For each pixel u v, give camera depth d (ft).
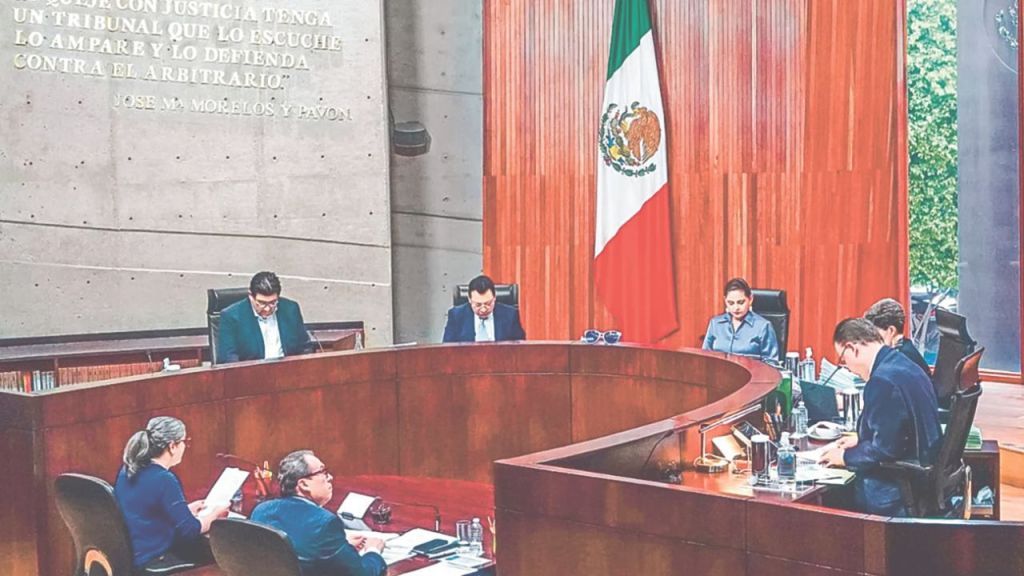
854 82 26.18
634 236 27.58
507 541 9.59
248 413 16.67
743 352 20.04
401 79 28.22
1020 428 21.66
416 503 13.94
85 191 24.72
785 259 26.99
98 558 11.98
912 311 27.99
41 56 24.22
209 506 13.09
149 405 15.25
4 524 14.06
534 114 28.30
